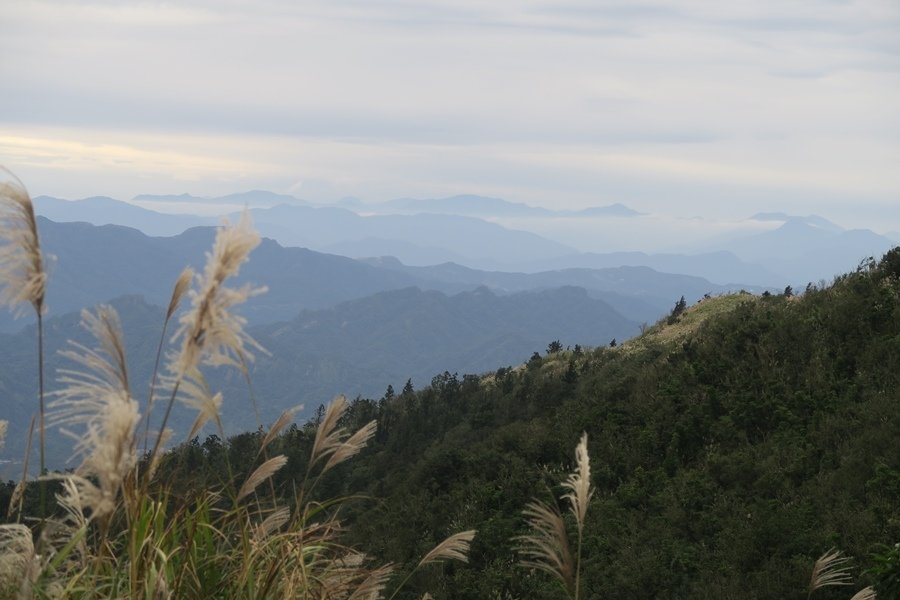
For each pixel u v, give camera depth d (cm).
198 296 302
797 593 1171
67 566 350
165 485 384
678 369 2356
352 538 1894
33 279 297
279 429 427
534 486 1930
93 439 277
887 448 1547
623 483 1856
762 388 2034
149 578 340
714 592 1273
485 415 3189
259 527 405
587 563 1475
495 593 1432
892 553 932
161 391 317
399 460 3116
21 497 319
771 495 1583
